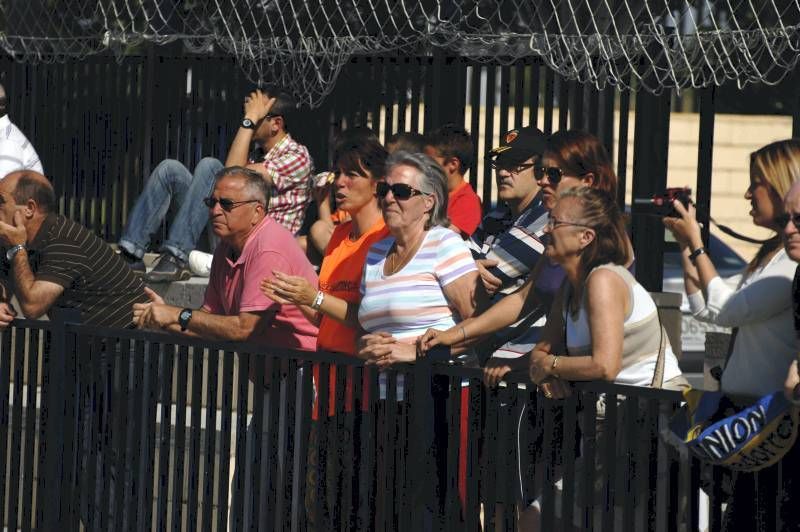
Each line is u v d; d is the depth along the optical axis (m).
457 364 13.51
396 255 13.83
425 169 13.61
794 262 10.90
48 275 16.69
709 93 19.56
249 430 14.66
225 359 14.63
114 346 15.56
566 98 20.33
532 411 12.48
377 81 21.97
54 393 15.95
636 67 19.72
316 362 13.98
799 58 17.94
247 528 14.48
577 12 19.56
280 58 21.92
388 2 21.55
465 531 13.04
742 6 18.81
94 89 24.59
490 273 14.34
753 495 11.22
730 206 50.69
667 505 11.80
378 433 13.47
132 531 15.44
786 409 10.40
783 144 11.26
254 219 15.25
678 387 12.37
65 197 24.94
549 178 13.77
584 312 12.03
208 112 23.55
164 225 23.08
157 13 23.47
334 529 13.87
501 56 20.78
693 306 12.09
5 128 21.81
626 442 11.90
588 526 12.11
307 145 22.42
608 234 11.93
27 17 24.77
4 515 16.69
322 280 15.38
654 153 19.89
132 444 15.40
